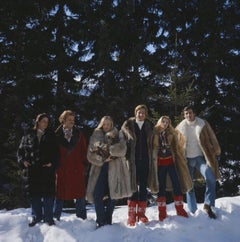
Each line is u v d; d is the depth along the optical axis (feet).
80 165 20.25
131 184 19.56
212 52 48.11
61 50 48.14
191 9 53.21
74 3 49.39
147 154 20.16
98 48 47.70
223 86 50.80
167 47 52.37
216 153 21.47
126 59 47.37
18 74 44.75
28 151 18.98
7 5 43.62
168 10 52.47
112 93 47.70
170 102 40.32
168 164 20.68
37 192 18.94
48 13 50.21
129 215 19.95
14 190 37.55
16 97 41.78
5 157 44.19
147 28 55.26
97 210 19.29
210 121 50.31
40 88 46.09
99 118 45.06
